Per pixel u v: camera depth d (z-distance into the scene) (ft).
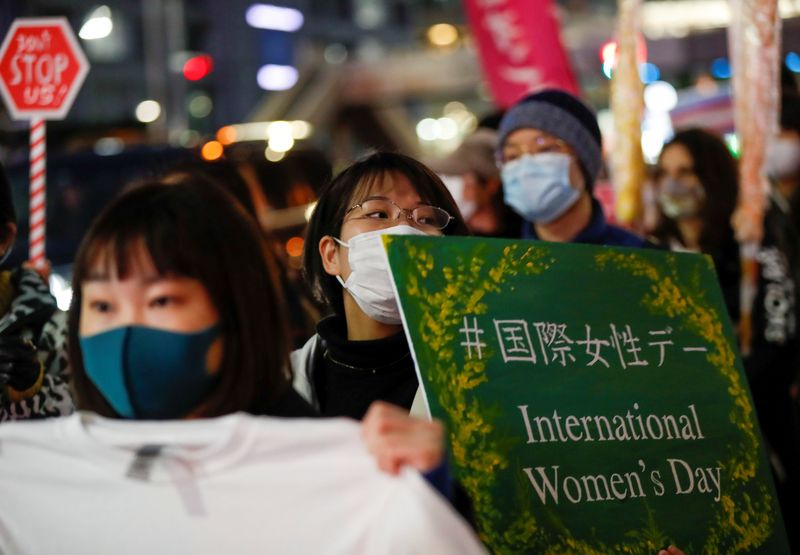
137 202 8.19
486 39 25.52
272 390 8.48
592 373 10.37
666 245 17.80
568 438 10.11
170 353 8.03
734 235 18.99
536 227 17.01
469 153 19.54
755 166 17.35
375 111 69.82
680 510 10.45
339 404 11.44
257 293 8.34
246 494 7.90
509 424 9.90
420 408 10.77
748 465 10.92
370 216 11.50
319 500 7.82
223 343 8.24
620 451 10.30
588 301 10.57
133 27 147.54
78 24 139.54
